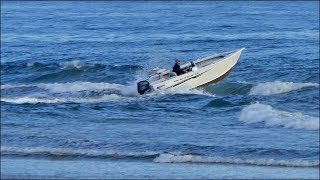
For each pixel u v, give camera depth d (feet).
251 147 305.53
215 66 484.74
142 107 418.92
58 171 277.23
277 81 514.27
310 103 412.16
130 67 574.97
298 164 281.33
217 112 396.57
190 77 475.72
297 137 322.34
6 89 510.17
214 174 269.64
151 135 334.65
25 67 588.91
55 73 570.87
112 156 300.20
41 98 464.65
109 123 369.09
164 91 465.47
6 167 283.59
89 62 625.41
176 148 309.63
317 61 605.31
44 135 339.77
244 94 467.93
